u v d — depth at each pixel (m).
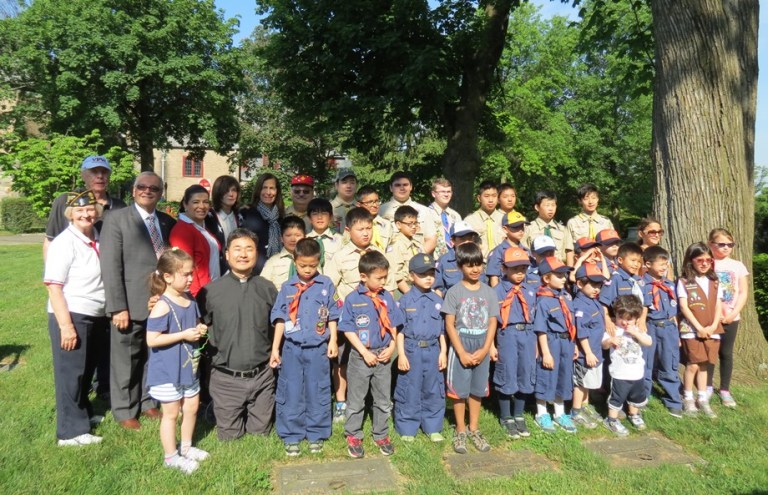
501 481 3.41
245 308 3.93
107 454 3.58
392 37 11.23
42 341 6.39
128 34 21.66
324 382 3.93
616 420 4.38
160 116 24.80
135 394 4.18
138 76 21.50
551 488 3.32
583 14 9.98
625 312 4.34
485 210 5.82
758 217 18.97
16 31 21.50
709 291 4.73
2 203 28.97
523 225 4.87
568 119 30.97
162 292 3.58
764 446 4.01
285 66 12.98
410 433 4.05
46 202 9.95
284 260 4.58
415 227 4.97
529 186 28.97
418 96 11.84
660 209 5.82
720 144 5.42
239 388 3.93
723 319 4.83
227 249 4.00
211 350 3.97
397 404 4.13
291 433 3.84
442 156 14.19
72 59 20.53
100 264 3.95
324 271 4.65
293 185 5.67
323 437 3.91
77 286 3.82
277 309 3.96
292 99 13.80
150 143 24.55
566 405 4.84
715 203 5.43
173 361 3.51
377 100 11.63
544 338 4.30
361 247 4.59
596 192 5.79
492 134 15.48
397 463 3.67
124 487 3.18
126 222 4.09
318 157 26.91
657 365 4.84
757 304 7.10
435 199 5.80
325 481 3.41
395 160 23.97
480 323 4.04
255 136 27.22
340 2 11.82
